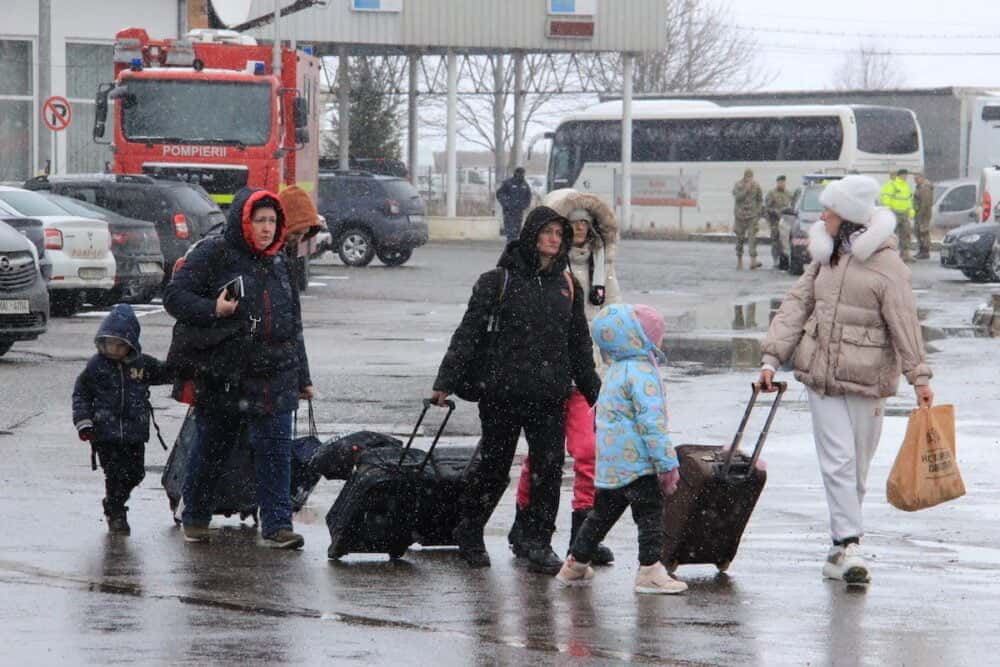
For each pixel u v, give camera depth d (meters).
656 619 16.25
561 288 18.44
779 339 18.67
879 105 129.12
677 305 60.75
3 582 17.48
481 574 18.55
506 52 123.19
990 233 74.31
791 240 79.38
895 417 31.91
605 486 17.66
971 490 24.25
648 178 128.38
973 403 33.97
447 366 18.42
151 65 62.75
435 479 19.11
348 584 17.78
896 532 21.25
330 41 112.25
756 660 14.59
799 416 32.06
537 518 18.80
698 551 18.44
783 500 23.44
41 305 39.97
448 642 15.11
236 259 19.55
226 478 20.59
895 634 15.67
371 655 14.55
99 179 58.84
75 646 14.67
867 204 18.36
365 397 34.34
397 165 122.50
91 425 20.31
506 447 18.61
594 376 18.80
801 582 18.23
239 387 19.52
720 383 37.28
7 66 91.69
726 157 125.00
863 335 18.39
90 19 92.69
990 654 14.88
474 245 107.56
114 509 20.66
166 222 58.50
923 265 89.62
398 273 76.75
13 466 25.55
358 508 18.84
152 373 20.61
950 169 126.56
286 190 19.91
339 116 119.06
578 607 16.81
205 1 93.94
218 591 17.27
